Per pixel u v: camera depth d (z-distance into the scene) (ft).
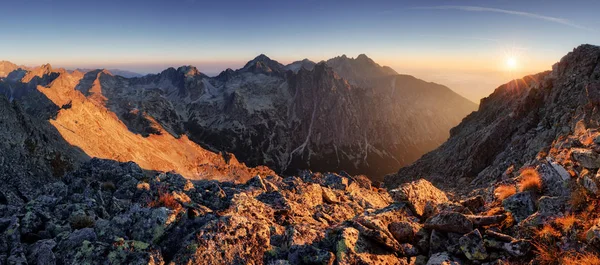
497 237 37.17
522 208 43.24
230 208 49.14
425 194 57.21
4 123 330.95
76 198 52.80
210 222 37.09
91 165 77.20
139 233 38.17
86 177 69.51
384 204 85.92
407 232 44.19
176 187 57.00
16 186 233.55
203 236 35.37
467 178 277.23
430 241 41.29
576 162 47.83
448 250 38.63
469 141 339.57
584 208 36.45
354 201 75.41
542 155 111.34
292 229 41.81
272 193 62.23
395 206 53.21
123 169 75.41
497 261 34.19
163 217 39.86
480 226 41.22
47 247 34.91
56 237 37.93
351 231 40.34
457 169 306.55
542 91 286.05
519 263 33.65
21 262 32.65
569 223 34.27
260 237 38.14
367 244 39.75
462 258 37.24
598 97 142.10
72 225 41.65
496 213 45.60
